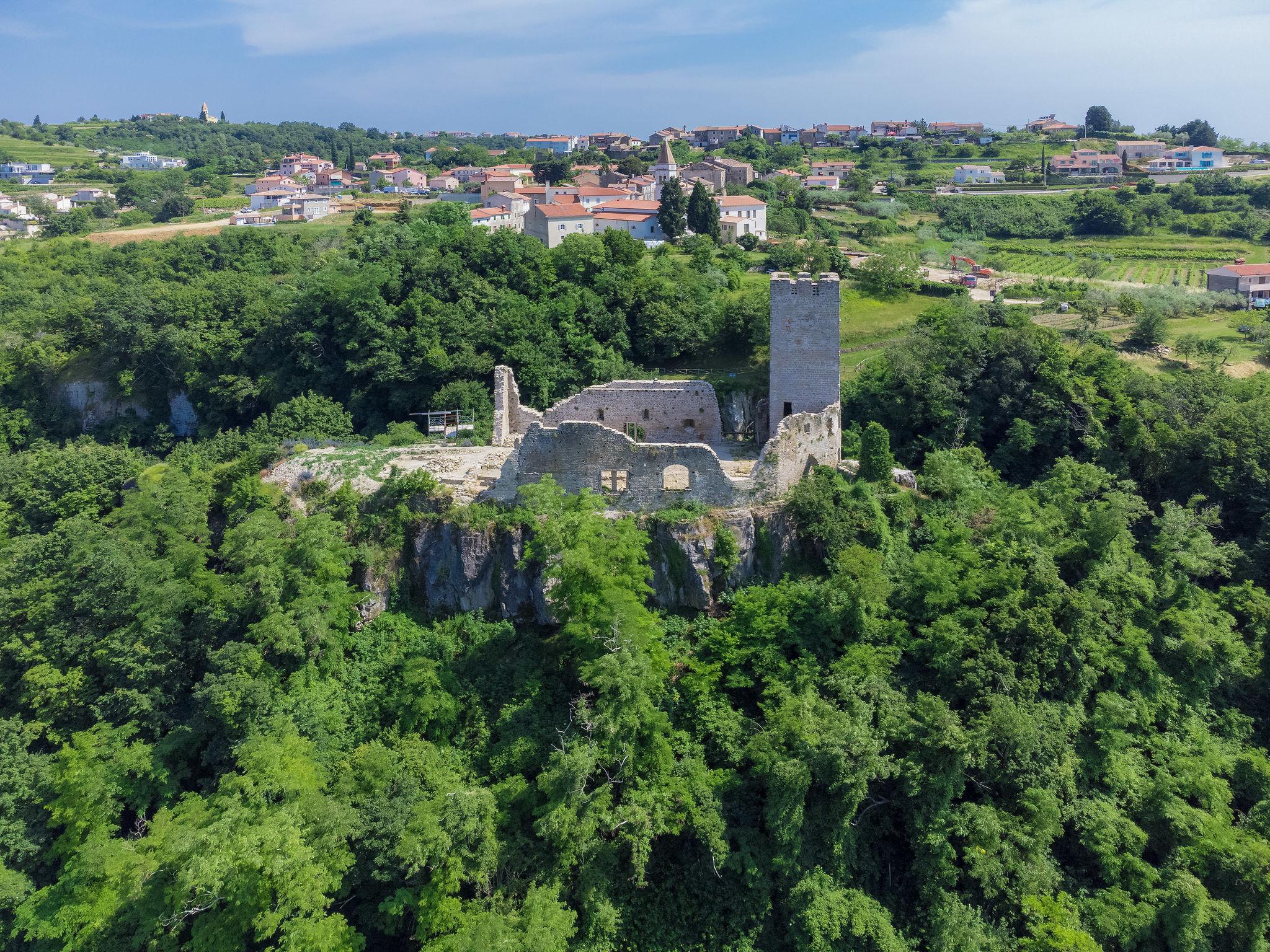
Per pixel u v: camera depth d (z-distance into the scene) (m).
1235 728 58.72
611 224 155.25
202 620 57.12
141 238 180.38
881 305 114.94
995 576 57.16
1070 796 52.22
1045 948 45.78
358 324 98.06
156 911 46.41
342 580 60.00
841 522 61.69
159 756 51.69
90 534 63.72
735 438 78.38
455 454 74.00
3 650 58.06
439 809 45.94
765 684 53.94
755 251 146.25
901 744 50.69
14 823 50.19
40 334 116.44
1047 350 82.75
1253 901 48.44
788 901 47.78
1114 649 57.62
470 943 41.84
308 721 53.56
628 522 55.31
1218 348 95.81
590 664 49.81
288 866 42.12
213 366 106.19
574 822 45.47
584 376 95.06
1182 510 66.81
